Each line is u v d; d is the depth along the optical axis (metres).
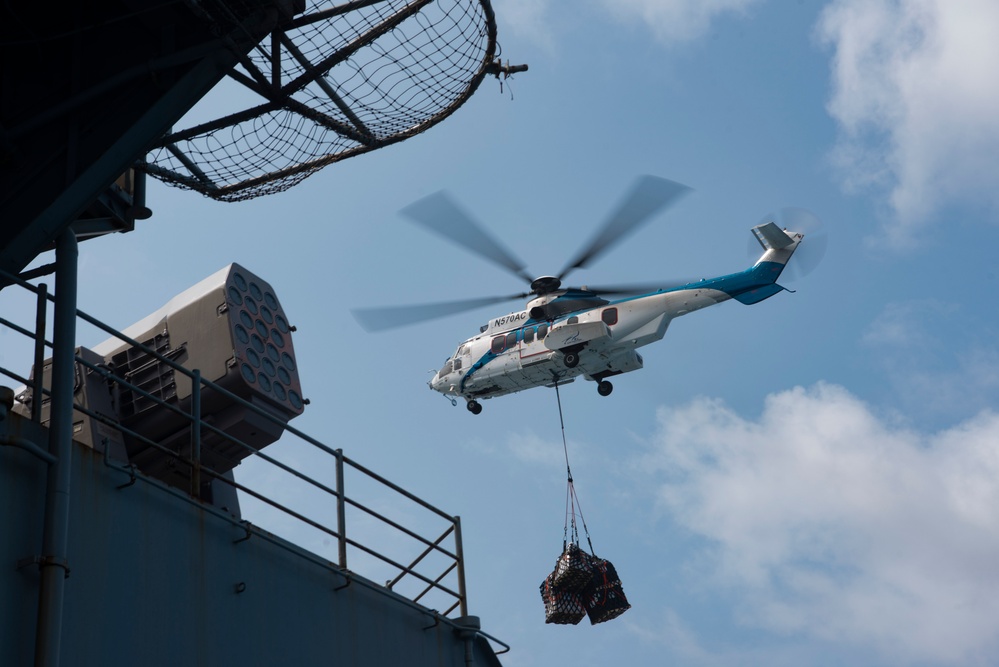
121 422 12.11
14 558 7.55
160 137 9.13
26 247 8.60
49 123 8.97
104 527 8.21
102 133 8.85
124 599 8.15
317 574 10.05
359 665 10.09
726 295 30.44
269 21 8.87
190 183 10.44
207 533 9.05
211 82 9.02
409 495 11.46
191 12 8.93
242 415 12.05
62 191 8.66
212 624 8.79
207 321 12.41
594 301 29.34
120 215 10.39
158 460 12.09
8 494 7.67
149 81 8.90
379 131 9.82
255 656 9.07
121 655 7.98
